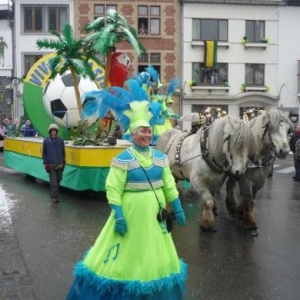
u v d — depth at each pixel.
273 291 5.13
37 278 5.53
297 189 12.98
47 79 14.75
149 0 31.81
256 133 7.51
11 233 7.73
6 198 11.20
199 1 32.06
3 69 31.39
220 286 5.28
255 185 7.79
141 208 4.01
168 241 4.11
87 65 12.83
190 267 5.94
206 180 7.48
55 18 31.38
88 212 9.47
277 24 32.94
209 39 32.47
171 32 32.16
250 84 33.00
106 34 12.38
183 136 8.27
